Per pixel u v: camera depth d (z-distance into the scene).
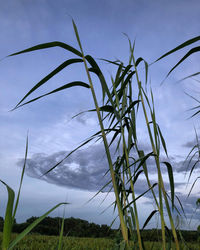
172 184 1.37
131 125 1.63
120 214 1.27
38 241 3.62
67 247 2.80
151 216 1.44
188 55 1.06
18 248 2.94
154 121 1.42
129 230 1.55
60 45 1.25
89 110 1.41
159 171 1.36
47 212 0.90
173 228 1.32
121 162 1.54
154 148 1.39
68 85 1.29
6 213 0.81
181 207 1.43
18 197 0.86
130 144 1.63
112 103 1.35
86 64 1.34
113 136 1.58
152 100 1.47
